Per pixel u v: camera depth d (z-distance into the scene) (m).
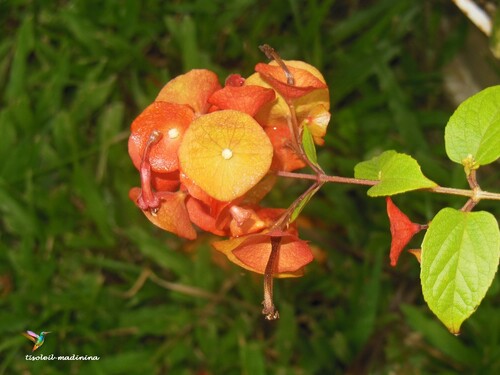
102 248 0.43
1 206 0.41
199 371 0.41
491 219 0.17
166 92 0.20
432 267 0.17
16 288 0.42
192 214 0.20
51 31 0.47
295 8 0.45
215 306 0.41
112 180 0.44
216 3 0.47
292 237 0.18
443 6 0.49
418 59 0.50
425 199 0.42
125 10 0.46
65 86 0.47
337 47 0.49
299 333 0.42
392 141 0.44
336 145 0.44
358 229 0.43
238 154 0.17
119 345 0.41
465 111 0.19
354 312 0.40
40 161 0.44
